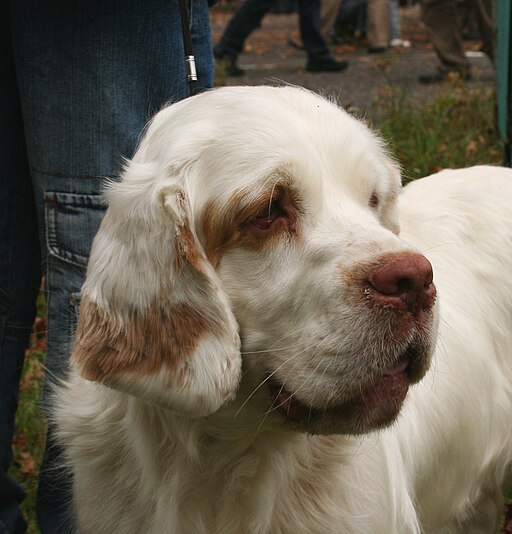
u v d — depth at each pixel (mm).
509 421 1068
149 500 841
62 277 983
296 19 5871
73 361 781
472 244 1064
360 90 3062
